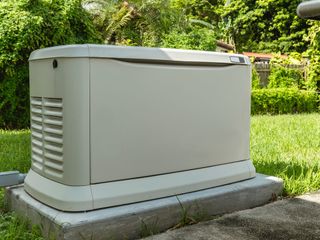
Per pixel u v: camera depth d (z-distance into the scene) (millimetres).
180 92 1989
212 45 9922
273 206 2205
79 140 1711
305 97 9766
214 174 2135
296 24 16812
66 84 1713
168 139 1961
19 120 6051
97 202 1728
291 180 2525
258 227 1891
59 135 1782
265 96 9070
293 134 5039
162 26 10102
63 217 1657
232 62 2193
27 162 3184
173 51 1945
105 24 9594
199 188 2055
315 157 3539
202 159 2102
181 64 1986
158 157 1930
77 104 1703
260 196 2230
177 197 1942
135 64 1830
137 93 1843
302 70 10680
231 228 1876
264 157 3449
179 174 2004
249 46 19094
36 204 1836
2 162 3174
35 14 5801
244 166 2301
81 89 1698
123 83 1799
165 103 1938
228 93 2201
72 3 6129
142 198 1852
